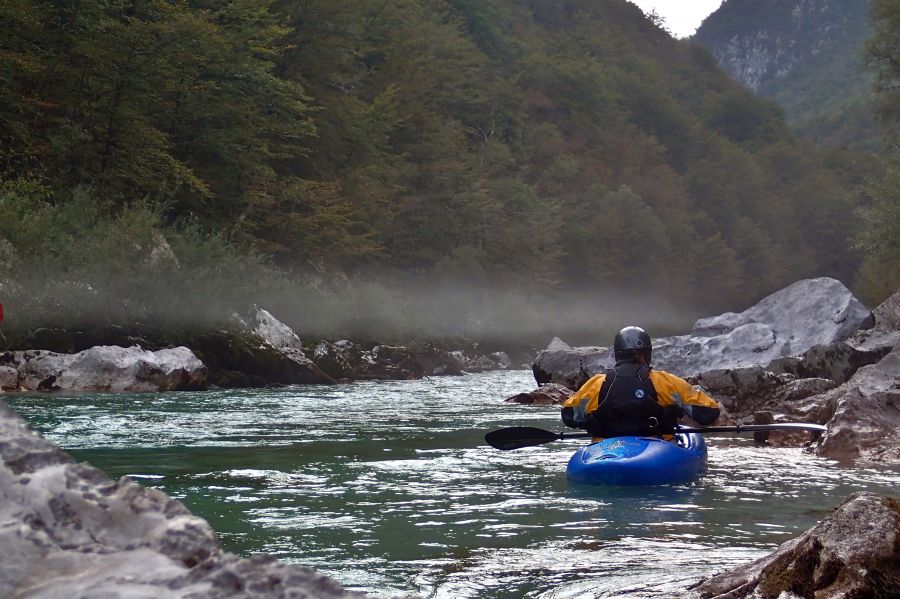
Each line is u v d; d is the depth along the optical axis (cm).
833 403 992
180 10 2825
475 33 9556
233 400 1430
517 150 7650
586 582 344
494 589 336
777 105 15100
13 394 1365
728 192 10394
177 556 96
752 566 288
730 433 1003
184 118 3000
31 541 94
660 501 551
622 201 7506
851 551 251
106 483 103
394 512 504
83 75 2586
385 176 4481
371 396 1666
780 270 9938
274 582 93
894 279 3591
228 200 3188
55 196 2427
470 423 1109
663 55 17225
